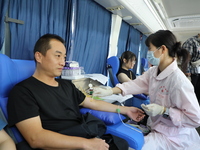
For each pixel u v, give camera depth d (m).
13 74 0.96
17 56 1.34
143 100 2.27
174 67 1.09
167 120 1.09
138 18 3.15
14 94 0.81
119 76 2.38
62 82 1.13
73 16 1.88
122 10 2.65
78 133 0.84
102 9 2.58
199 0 2.92
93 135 0.87
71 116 1.00
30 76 1.08
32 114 0.77
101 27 2.62
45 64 0.95
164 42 1.07
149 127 1.30
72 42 1.92
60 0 1.73
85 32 2.25
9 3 1.25
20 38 1.35
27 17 1.39
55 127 0.89
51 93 0.96
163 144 1.05
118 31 3.04
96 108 1.23
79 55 2.21
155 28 4.45
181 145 1.06
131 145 0.92
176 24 4.65
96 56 2.58
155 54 1.12
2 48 1.22
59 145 0.72
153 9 3.35
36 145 0.72
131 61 2.45
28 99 0.82
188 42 2.97
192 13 3.67
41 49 0.95
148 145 1.00
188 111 0.95
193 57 2.93
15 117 0.75
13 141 0.75
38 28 1.51
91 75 2.12
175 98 1.01
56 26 1.70
